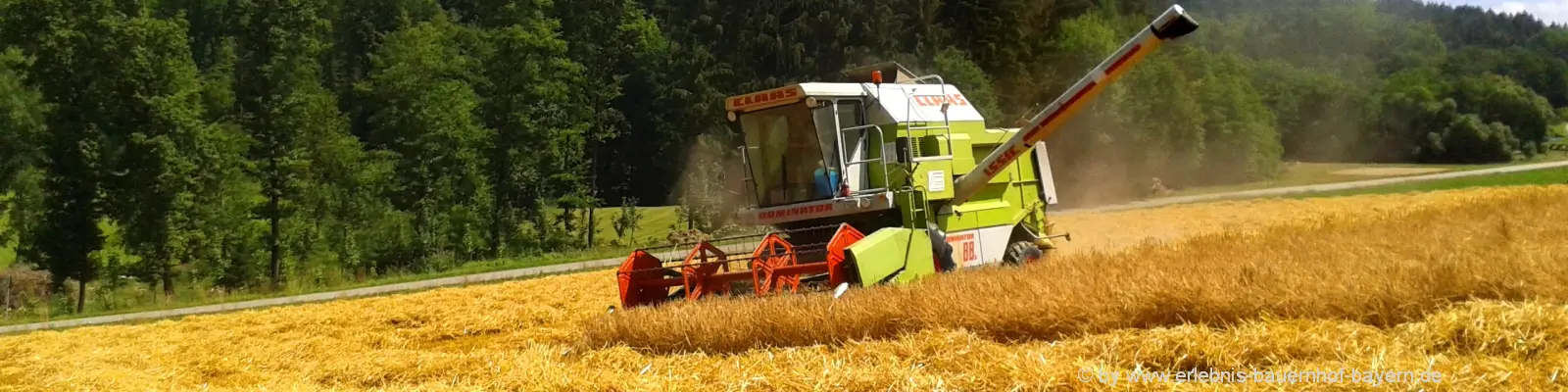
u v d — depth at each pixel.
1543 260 9.27
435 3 71.56
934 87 14.08
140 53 34.66
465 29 61.59
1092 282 9.70
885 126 12.98
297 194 39.44
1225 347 7.64
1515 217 16.95
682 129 60.88
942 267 12.74
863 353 8.77
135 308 29.38
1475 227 14.82
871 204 12.59
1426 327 7.58
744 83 56.28
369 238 40.28
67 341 16.23
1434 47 74.69
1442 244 12.21
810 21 54.66
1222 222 27.97
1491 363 6.61
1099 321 8.80
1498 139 59.72
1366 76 66.94
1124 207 40.78
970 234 13.88
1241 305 8.57
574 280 21.28
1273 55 68.94
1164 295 8.80
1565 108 72.81
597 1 51.06
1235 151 54.19
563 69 44.56
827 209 12.75
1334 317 8.36
